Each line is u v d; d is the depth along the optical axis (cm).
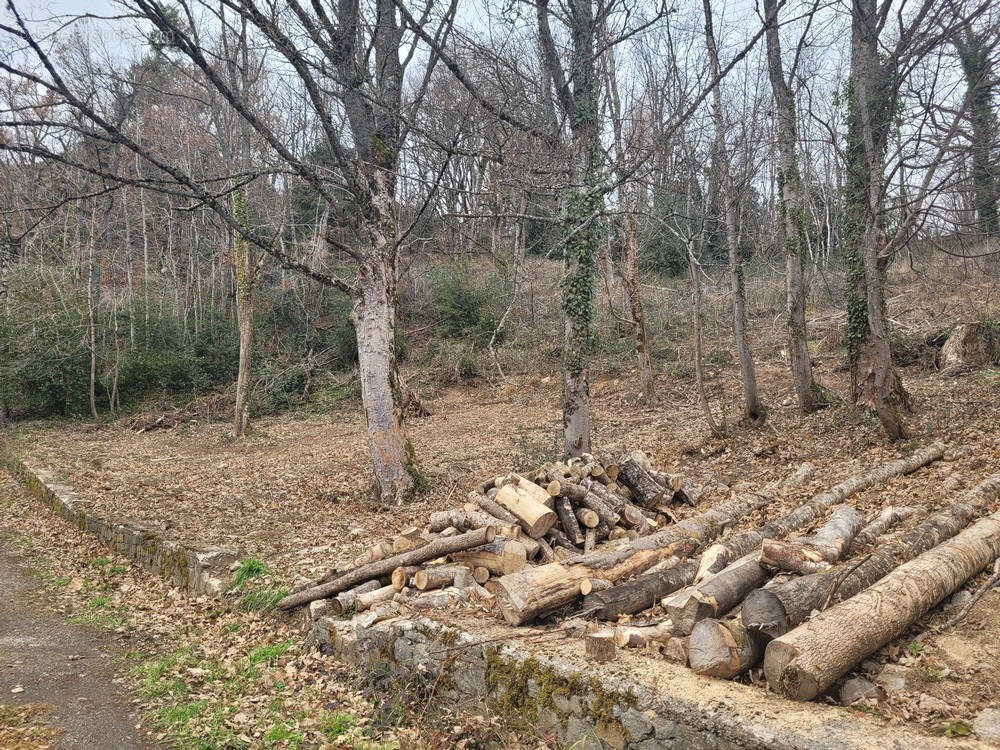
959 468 838
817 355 1867
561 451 1251
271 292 2759
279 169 1025
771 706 375
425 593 618
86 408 2658
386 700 541
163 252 3253
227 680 605
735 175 1383
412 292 2667
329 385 2548
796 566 507
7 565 1042
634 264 1766
